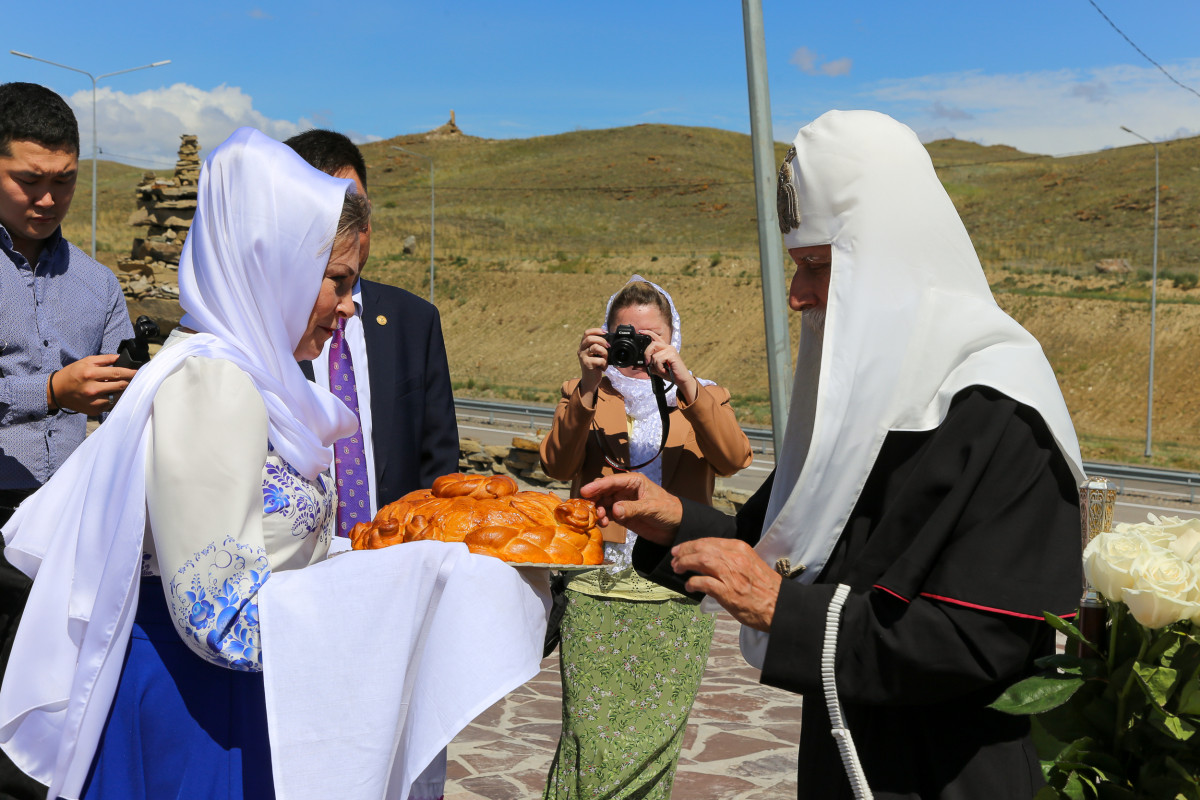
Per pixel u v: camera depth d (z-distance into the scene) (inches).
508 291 2110.0
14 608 102.3
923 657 68.0
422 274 2253.9
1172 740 62.3
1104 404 1365.7
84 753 73.5
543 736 195.2
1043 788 64.2
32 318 124.0
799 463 86.4
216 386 73.1
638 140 4121.6
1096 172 2706.7
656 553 98.1
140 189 608.7
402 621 74.7
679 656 129.1
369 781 72.7
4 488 117.7
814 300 83.3
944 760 71.7
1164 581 61.3
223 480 71.6
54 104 120.3
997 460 70.2
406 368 132.0
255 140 81.0
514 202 3189.0
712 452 134.1
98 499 73.4
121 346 112.6
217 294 79.3
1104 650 66.4
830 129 79.7
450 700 73.3
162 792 75.4
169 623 76.8
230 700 77.0
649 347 131.7
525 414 1192.2
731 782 171.8
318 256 79.9
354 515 123.3
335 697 72.7
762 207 249.9
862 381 74.9
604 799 126.5
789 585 73.7
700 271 1996.8
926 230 77.0
